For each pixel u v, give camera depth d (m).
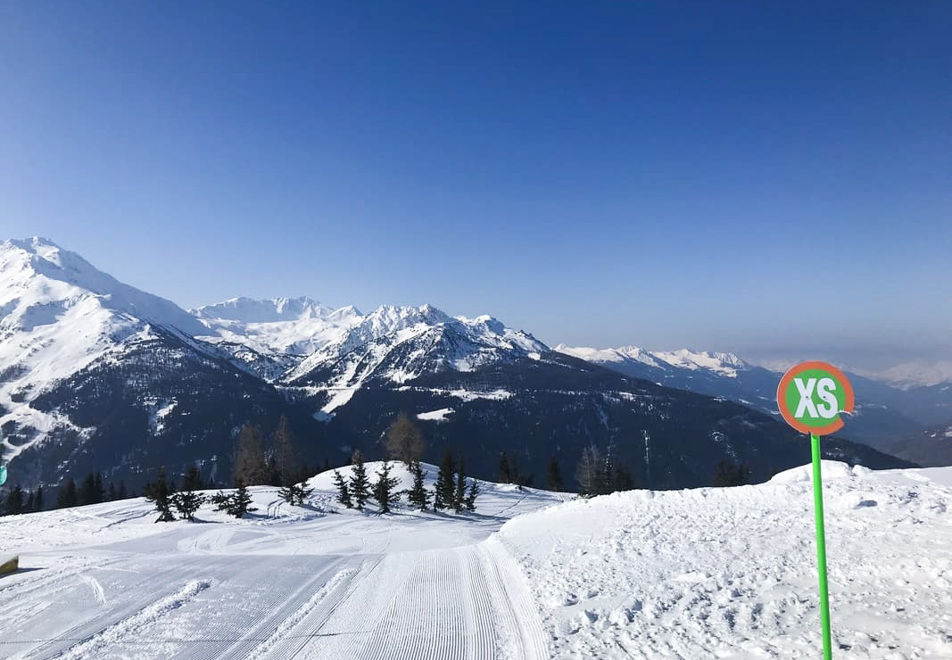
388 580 11.64
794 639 6.17
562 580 10.12
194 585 11.42
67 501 81.12
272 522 34.44
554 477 81.75
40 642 8.28
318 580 11.89
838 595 7.22
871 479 14.12
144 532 25.98
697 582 8.76
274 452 80.62
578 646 7.09
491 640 7.74
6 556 16.25
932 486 12.72
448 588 10.69
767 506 13.11
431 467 74.06
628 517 14.74
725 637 6.60
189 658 7.54
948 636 5.59
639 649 6.72
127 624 9.02
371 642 7.87
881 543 8.95
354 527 32.91
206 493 46.31
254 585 11.53
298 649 7.73
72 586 11.67
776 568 8.66
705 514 13.43
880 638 5.86
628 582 9.38
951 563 7.51
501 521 43.50
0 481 14.30
